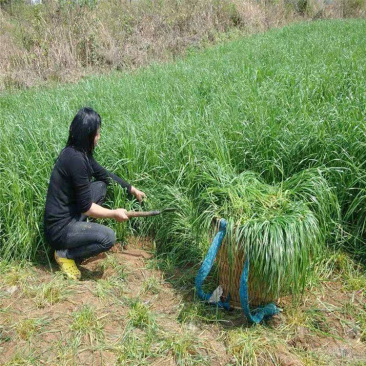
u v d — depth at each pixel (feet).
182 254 13.47
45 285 12.07
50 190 12.19
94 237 12.25
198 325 10.73
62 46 38.52
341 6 72.49
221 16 54.65
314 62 26.71
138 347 10.08
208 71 27.22
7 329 10.69
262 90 20.79
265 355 9.69
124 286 12.21
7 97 27.99
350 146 14.23
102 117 20.13
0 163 15.17
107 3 47.96
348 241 13.28
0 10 45.85
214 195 11.68
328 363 9.50
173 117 18.15
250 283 10.53
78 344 10.14
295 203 11.09
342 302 11.29
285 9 66.54
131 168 15.30
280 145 15.02
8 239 13.48
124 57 39.83
